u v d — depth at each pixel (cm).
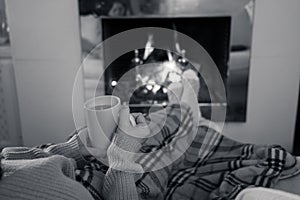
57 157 55
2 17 201
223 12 192
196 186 100
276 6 190
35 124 218
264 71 204
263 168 99
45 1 193
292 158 102
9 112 216
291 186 96
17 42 200
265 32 195
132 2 192
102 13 194
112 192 60
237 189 89
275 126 216
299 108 211
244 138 220
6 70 206
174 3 192
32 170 49
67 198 48
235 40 197
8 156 66
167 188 96
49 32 199
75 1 194
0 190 45
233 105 211
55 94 212
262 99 210
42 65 205
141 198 74
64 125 219
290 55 199
